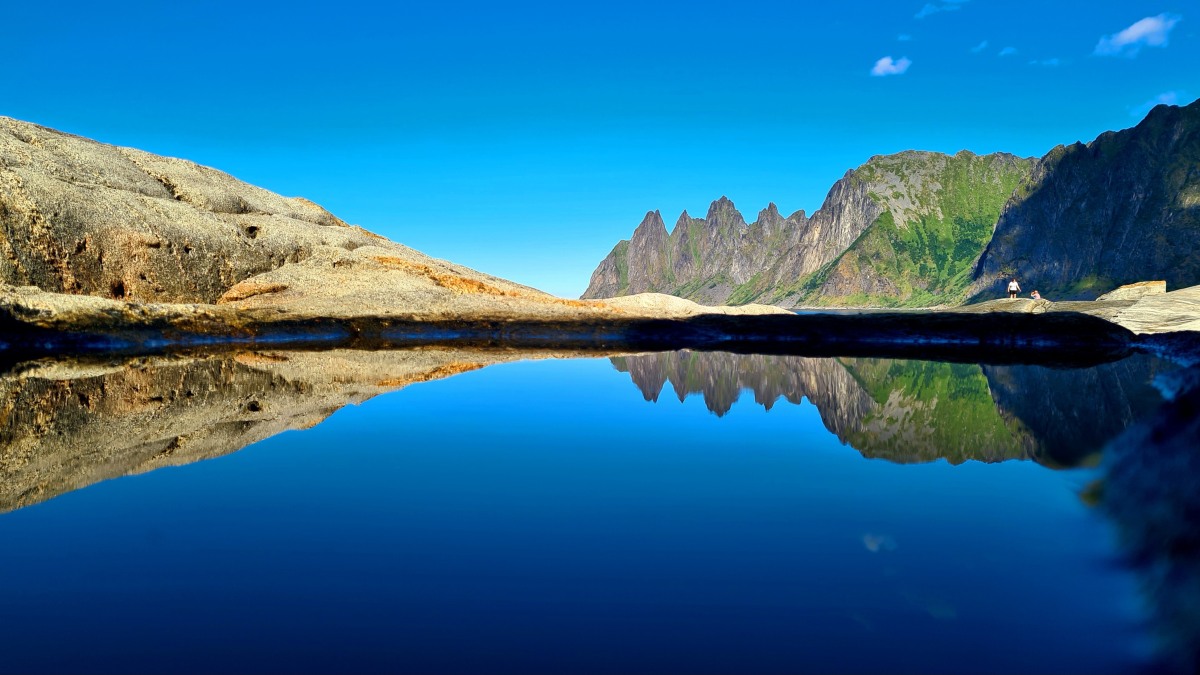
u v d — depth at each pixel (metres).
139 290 47.47
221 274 52.81
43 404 19.28
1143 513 7.19
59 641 5.80
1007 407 18.48
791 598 6.55
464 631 5.97
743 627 5.99
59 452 13.20
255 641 5.81
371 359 33.62
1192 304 42.41
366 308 49.03
